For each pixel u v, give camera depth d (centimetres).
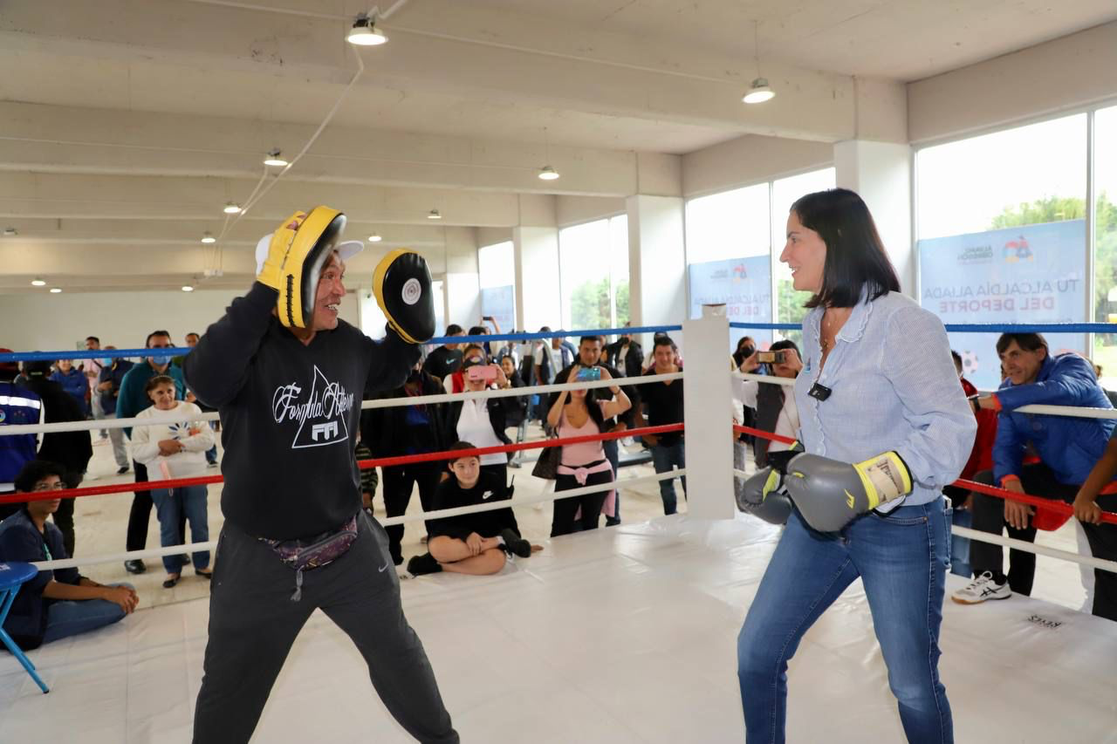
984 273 644
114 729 183
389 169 792
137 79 583
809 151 793
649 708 185
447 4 470
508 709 186
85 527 516
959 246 659
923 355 117
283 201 988
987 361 656
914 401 118
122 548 461
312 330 133
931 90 655
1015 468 253
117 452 745
